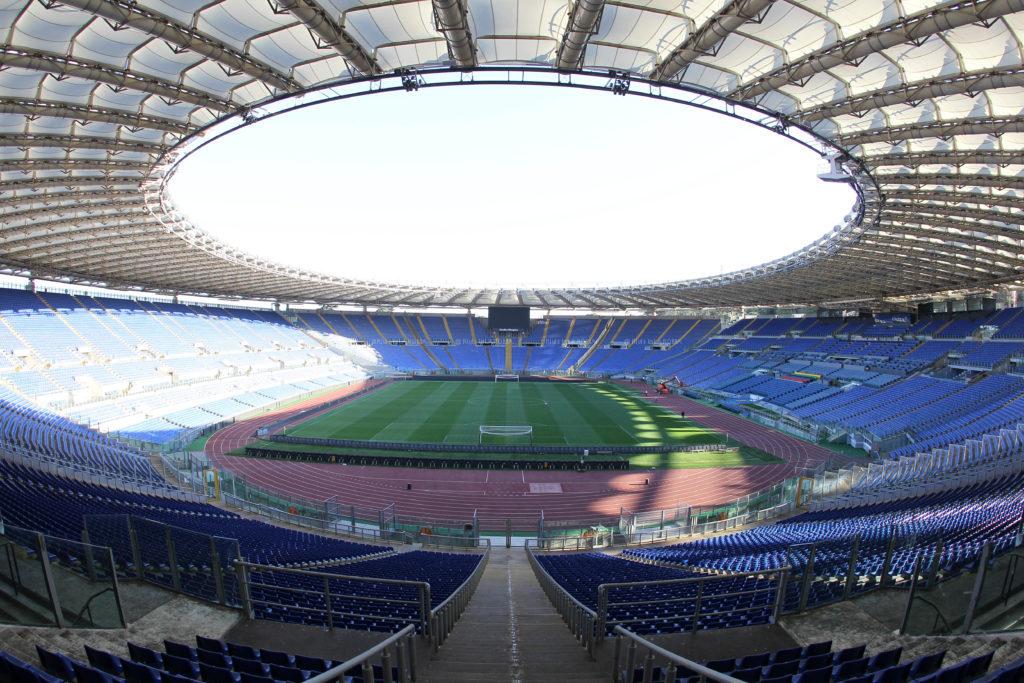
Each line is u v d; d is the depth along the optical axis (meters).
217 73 16.05
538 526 23.14
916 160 20.20
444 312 89.50
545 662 6.54
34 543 6.90
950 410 35.75
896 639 6.98
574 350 82.38
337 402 54.16
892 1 11.97
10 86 14.77
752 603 9.27
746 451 37.09
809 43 14.05
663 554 16.12
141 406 41.69
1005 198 22.38
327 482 30.25
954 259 34.78
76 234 31.45
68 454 24.06
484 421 45.19
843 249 35.12
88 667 4.30
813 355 59.19
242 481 27.55
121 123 17.98
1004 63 13.45
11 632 6.10
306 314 81.19
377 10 12.83
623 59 14.96
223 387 51.38
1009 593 7.04
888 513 17.03
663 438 40.19
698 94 16.77
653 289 60.50
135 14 11.78
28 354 40.59
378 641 6.71
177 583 7.88
